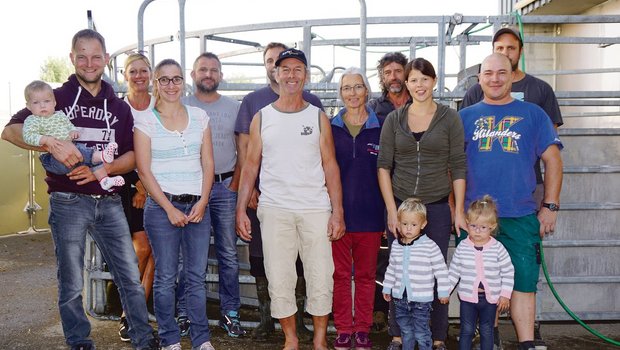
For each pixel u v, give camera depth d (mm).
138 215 4047
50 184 3248
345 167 3502
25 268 6621
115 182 3264
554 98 3654
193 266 3439
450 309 4230
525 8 8773
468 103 3764
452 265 3322
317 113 3420
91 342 3441
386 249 4035
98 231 3404
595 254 4277
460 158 3324
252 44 6820
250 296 4836
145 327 3533
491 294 3209
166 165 3348
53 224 3281
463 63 6184
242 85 4449
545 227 3393
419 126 3328
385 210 3541
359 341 3498
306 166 3379
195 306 3436
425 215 3213
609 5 7953
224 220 3982
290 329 3473
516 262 3365
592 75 8391
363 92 3459
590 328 4051
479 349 3680
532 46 9234
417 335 3270
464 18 4234
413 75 3273
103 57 3248
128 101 3973
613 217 4258
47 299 5172
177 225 3312
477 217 3184
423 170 3312
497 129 3387
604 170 4207
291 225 3402
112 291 5082
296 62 3318
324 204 3418
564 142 4203
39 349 3807
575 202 4230
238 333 3971
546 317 4156
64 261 3279
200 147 3457
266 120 3418
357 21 4434
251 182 3504
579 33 8664
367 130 3521
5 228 8836
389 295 3348
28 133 3059
